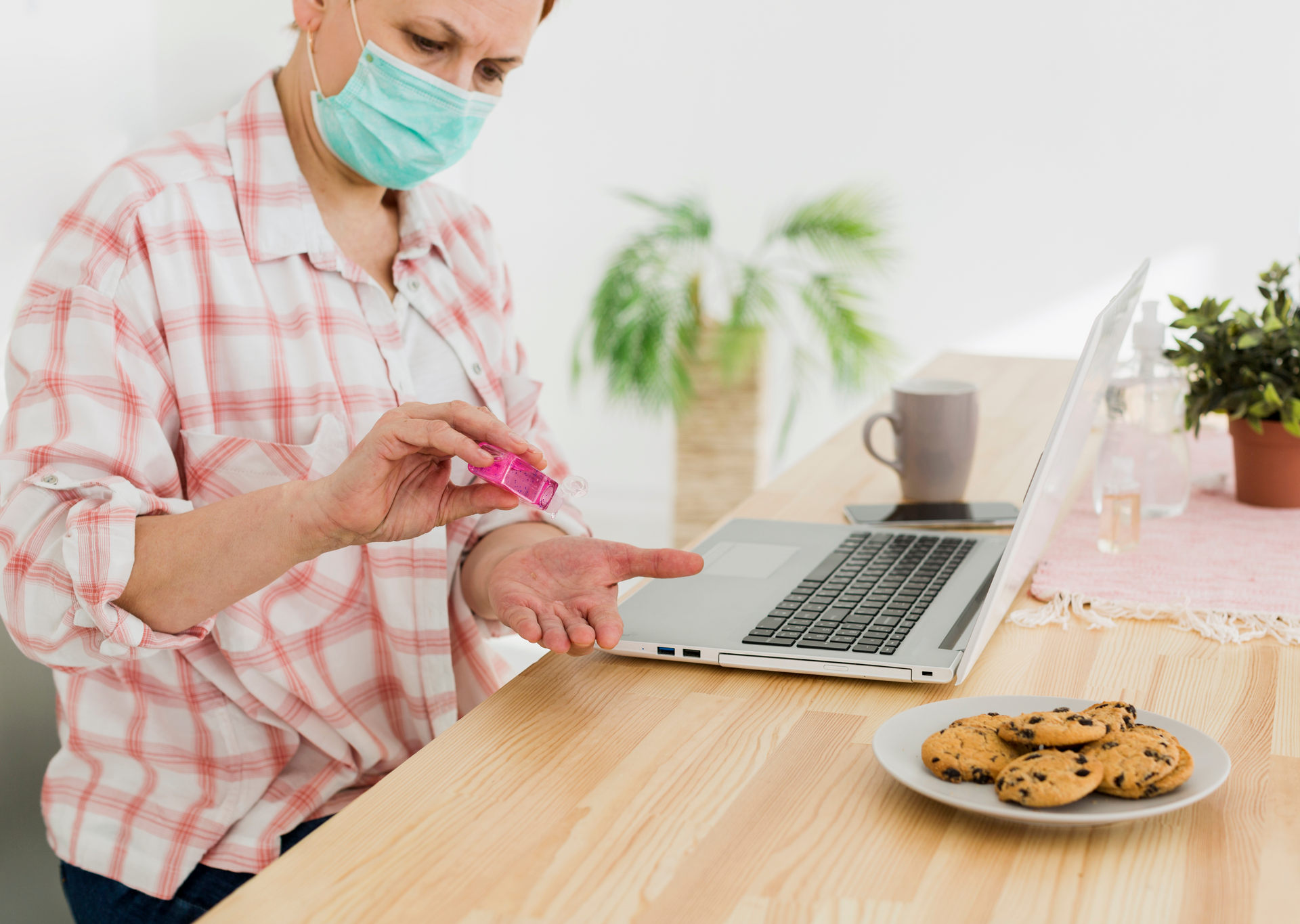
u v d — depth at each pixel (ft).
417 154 3.53
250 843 3.25
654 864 1.94
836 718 2.50
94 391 3.02
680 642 2.80
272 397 3.39
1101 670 2.75
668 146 12.47
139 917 3.17
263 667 3.32
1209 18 10.84
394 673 3.66
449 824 2.07
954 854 1.94
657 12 12.17
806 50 11.92
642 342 11.36
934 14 11.53
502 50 3.49
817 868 1.91
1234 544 3.66
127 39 4.37
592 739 2.41
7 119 3.90
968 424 4.14
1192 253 11.37
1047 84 11.40
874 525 3.97
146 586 2.73
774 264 12.47
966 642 2.73
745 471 11.57
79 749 3.43
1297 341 3.94
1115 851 1.94
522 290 13.16
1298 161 10.89
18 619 2.77
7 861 3.89
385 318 3.62
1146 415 3.96
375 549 3.52
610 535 12.93
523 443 2.58
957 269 12.02
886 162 11.98
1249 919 1.75
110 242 3.21
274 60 4.97
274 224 3.43
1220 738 2.37
